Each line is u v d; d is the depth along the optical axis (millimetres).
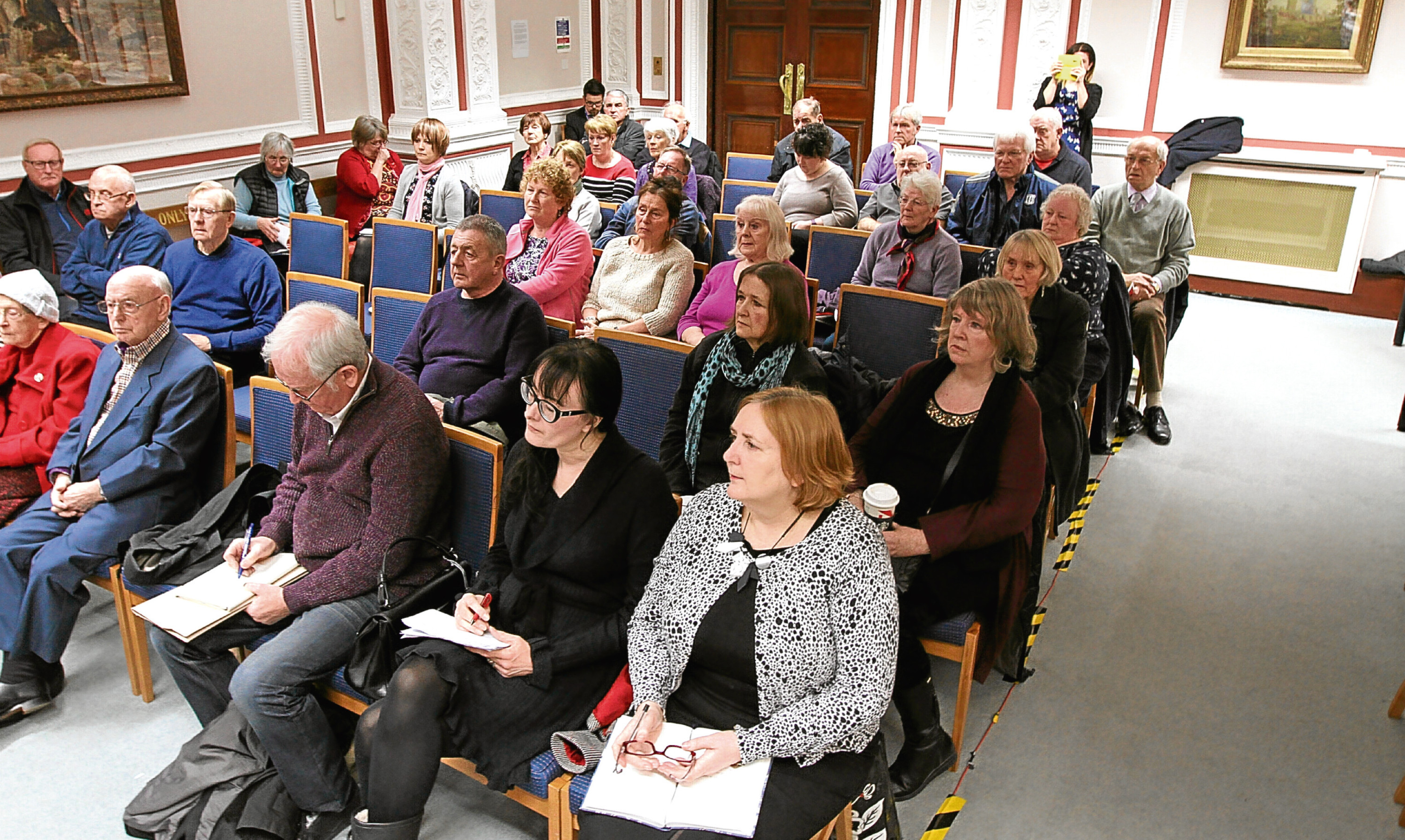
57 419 2697
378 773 1751
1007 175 4129
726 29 7484
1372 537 3246
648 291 3484
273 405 2514
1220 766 2217
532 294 3537
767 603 1635
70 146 4715
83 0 4590
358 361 2088
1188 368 4852
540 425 1862
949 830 2027
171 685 2549
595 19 7648
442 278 3924
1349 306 5758
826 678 1650
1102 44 5973
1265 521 3352
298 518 2189
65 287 4145
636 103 7820
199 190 3516
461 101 6438
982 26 6211
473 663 1812
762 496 1610
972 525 2121
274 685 1917
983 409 2178
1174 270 4086
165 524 2527
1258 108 5730
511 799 2131
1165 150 4066
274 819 1949
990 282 2172
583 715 1849
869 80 7000
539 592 1941
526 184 3615
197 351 2574
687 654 1695
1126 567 3068
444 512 2217
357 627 2043
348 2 5918
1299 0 5426
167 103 5070
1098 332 3387
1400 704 2357
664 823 1502
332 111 5988
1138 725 2355
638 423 2807
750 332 2445
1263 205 5844
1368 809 2088
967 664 2113
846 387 2746
